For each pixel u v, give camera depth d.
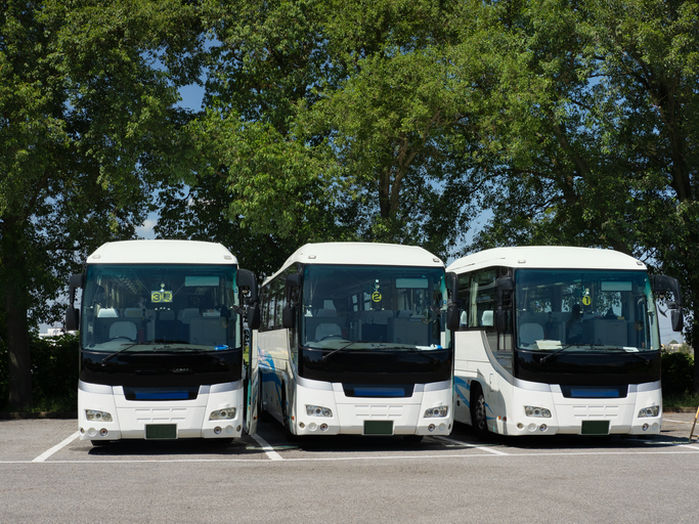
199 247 14.69
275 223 27.80
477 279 17.14
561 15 26.20
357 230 30.91
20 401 26.98
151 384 13.38
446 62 27.59
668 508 8.69
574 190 30.05
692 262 26.78
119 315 13.64
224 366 13.67
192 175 26.28
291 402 14.63
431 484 10.37
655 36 24.31
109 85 25.02
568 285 14.97
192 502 9.08
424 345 14.24
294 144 27.03
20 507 8.79
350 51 30.62
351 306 14.25
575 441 16.22
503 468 11.95
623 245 27.36
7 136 23.30
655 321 15.02
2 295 25.84
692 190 27.73
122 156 24.88
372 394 13.88
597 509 8.64
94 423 13.25
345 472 11.55
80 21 24.22
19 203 24.11
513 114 25.69
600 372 14.52
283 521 8.01
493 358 15.69
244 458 13.35
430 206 32.53
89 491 9.87
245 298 14.26
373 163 26.47
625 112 26.91
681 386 30.34
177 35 27.67
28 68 24.66
